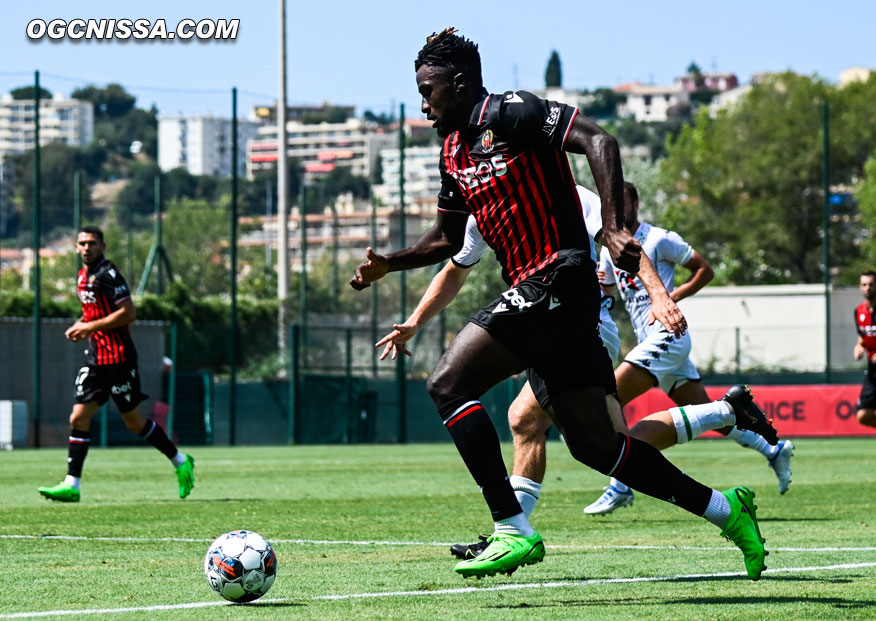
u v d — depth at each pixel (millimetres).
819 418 59750
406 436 69688
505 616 9828
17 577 12648
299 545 15820
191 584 12094
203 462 42375
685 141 160250
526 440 13961
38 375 58281
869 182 138875
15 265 197250
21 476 32562
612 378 11227
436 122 11211
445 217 12039
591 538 16562
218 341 71312
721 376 71000
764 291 104688
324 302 131250
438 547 15547
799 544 15484
